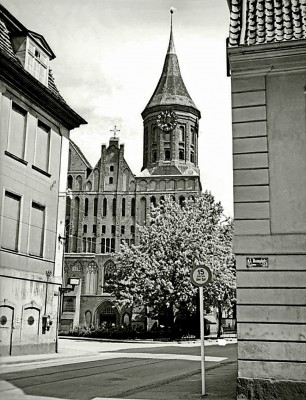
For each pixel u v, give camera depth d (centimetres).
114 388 1266
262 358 1014
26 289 2188
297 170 1084
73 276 6550
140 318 6150
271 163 1095
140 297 4575
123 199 6812
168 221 4803
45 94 2336
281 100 1118
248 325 1031
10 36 2323
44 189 2395
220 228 5012
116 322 6341
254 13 1198
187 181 6756
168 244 4628
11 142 2164
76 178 6919
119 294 4891
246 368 1019
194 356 2478
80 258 6594
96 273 6575
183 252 4525
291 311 1018
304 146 1091
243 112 1127
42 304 2306
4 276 2038
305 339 1003
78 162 6975
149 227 4878
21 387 1262
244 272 1053
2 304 2016
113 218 6762
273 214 1070
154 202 6738
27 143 2264
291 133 1102
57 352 2398
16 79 2150
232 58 1132
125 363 2025
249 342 1025
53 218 2462
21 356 2089
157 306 4566
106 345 3544
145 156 7344
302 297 1020
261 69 1127
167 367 1864
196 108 7419
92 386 1303
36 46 2405
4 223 2086
